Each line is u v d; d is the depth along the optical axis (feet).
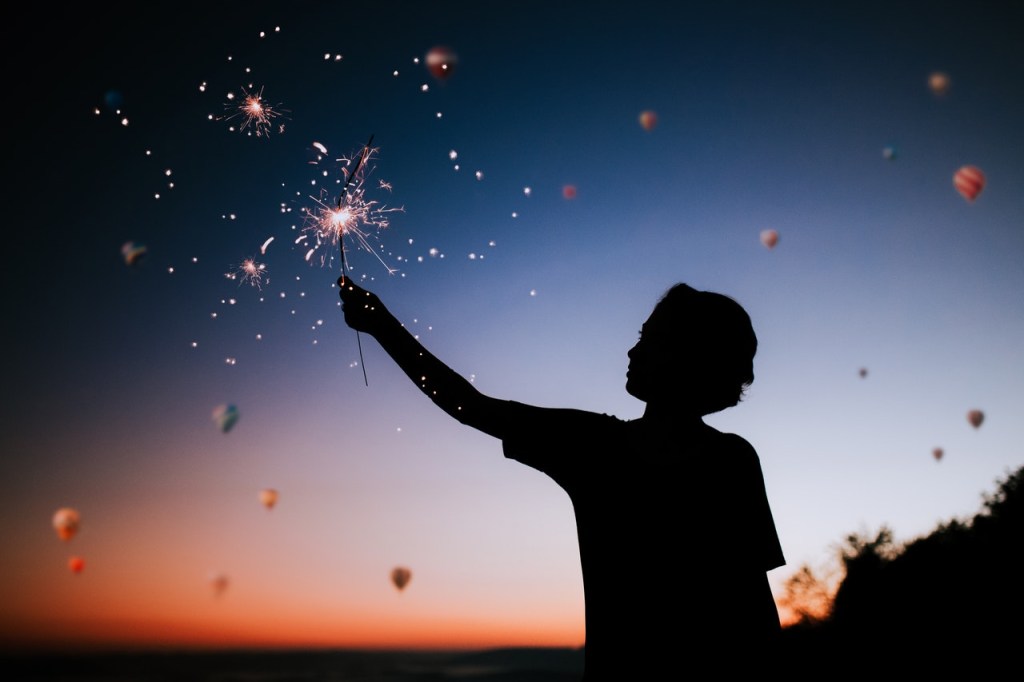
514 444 4.60
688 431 4.72
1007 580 23.95
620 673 4.09
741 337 4.81
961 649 23.13
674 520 4.33
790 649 4.36
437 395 4.77
